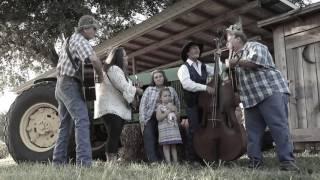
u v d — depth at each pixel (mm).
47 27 12883
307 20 7230
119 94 5344
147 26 8055
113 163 4875
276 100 4320
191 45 5477
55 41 14070
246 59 4379
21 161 6027
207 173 3959
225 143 4805
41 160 5871
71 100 4742
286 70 7469
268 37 9016
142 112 5535
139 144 6062
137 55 9305
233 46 4660
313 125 7156
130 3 13094
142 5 14219
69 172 4016
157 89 5586
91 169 4242
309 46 7258
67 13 12664
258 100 4395
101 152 6414
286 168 4219
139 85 6184
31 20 13164
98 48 8727
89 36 4891
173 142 5285
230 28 4797
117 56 5402
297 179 3625
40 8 12797
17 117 6102
